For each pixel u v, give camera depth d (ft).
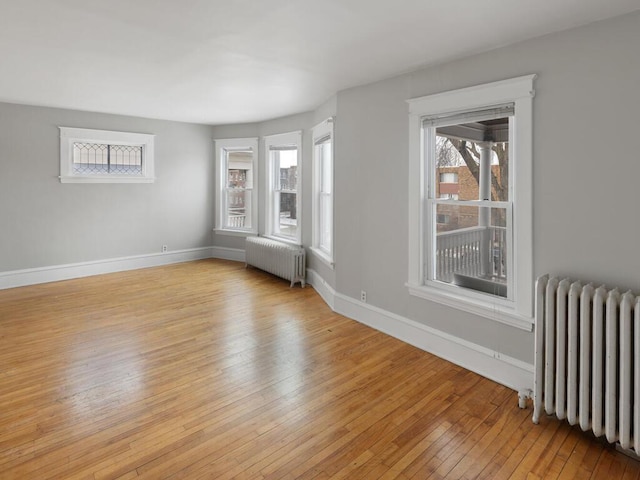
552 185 8.20
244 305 15.06
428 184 10.99
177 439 7.19
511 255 9.27
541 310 7.57
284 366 10.12
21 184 17.26
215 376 9.58
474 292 9.97
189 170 22.41
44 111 17.56
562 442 7.15
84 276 19.22
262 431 7.45
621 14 7.17
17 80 12.90
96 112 18.81
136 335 12.05
